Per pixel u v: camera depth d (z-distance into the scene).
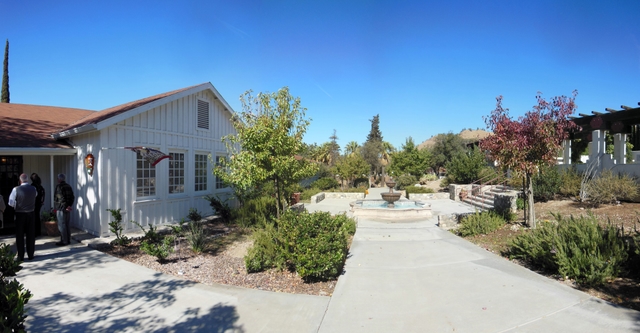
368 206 16.48
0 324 2.73
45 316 4.47
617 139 13.52
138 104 10.59
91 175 9.27
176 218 11.41
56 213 8.88
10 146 8.59
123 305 4.85
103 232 9.02
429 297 5.15
